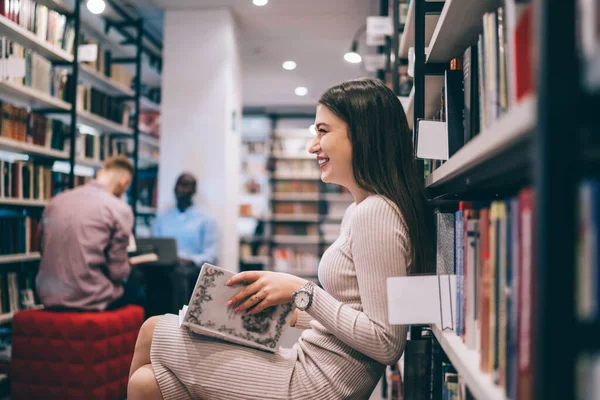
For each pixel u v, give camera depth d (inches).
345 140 58.9
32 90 149.9
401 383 89.9
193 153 220.7
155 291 176.1
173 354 54.9
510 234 30.1
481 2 54.9
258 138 401.1
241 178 390.0
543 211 20.4
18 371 115.7
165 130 222.5
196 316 54.0
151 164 275.6
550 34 20.5
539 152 20.7
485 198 58.1
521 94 30.6
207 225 206.8
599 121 20.6
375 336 50.4
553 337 20.2
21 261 160.1
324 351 55.1
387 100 59.2
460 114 57.4
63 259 123.5
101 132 223.3
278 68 303.3
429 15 79.4
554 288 20.2
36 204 157.8
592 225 21.3
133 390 55.6
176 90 223.0
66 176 174.7
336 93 60.0
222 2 216.4
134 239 177.8
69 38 168.6
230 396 53.3
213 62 222.1
